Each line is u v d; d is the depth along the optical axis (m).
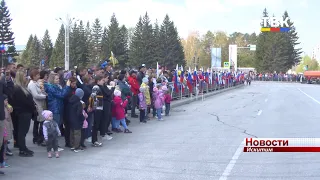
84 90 9.62
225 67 58.94
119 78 13.16
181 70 26.41
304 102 24.52
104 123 10.51
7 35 76.88
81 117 9.02
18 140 8.42
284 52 96.06
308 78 70.56
